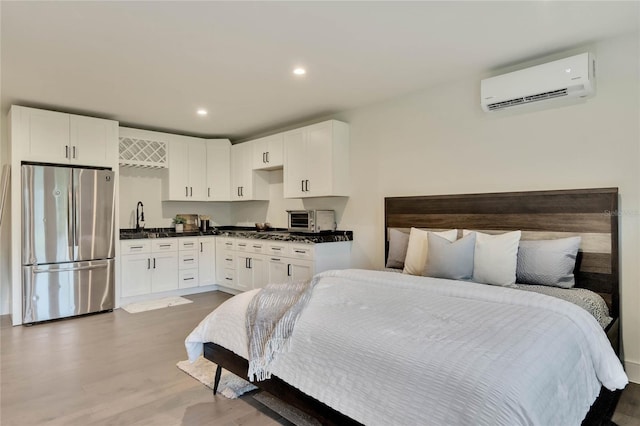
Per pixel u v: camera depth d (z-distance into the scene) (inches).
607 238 101.5
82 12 86.7
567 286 100.7
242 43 103.5
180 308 176.4
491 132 125.6
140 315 164.9
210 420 83.4
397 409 56.4
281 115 177.5
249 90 142.0
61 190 159.5
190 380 102.5
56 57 111.0
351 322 71.9
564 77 104.4
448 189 136.4
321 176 168.1
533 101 113.0
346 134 169.5
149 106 161.3
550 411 52.5
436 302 80.9
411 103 146.9
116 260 176.2
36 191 153.7
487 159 126.6
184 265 202.8
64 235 160.2
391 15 89.7
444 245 110.3
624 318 101.2
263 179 214.4
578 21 93.2
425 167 142.9
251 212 231.5
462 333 63.4
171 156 207.6
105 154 173.5
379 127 158.1
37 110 155.9
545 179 114.3
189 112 171.0
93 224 167.9
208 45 104.5
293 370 72.2
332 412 65.6
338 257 164.6
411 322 69.6
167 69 121.0
